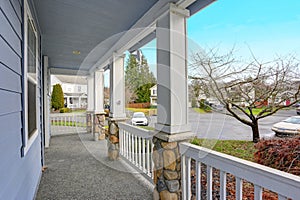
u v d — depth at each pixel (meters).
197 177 1.82
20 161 1.59
